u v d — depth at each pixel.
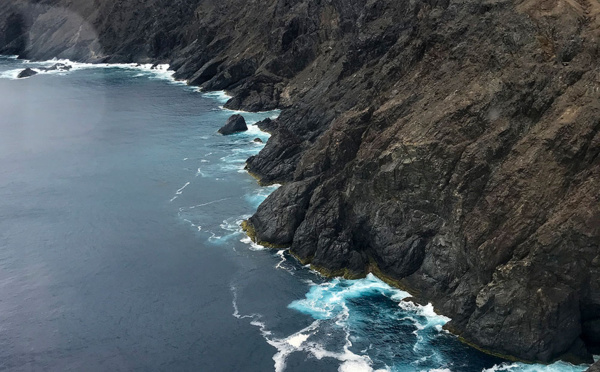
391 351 69.56
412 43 99.88
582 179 67.25
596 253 64.25
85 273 88.69
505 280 67.62
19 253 94.69
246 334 73.62
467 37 87.75
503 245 68.88
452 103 81.88
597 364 60.66
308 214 91.38
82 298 82.44
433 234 80.88
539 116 73.75
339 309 77.94
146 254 93.19
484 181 75.00
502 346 67.69
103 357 70.56
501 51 80.38
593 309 66.44
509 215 70.44
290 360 68.75
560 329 65.62
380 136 89.31
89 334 74.81
